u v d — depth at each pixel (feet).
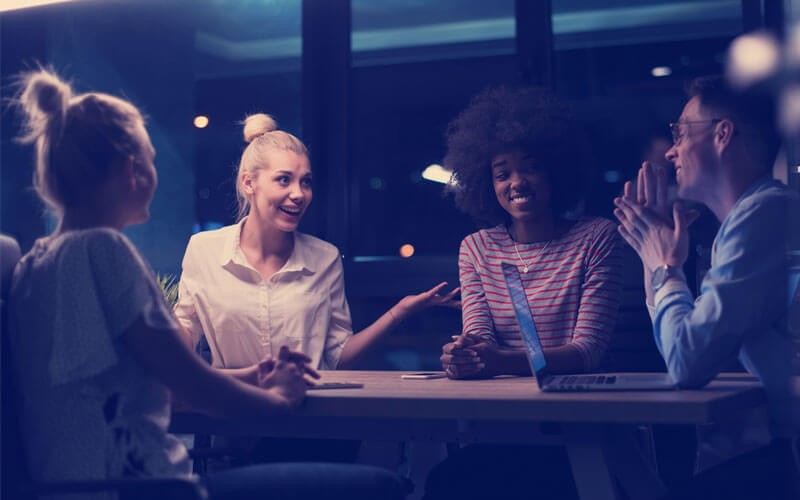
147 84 13.32
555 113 8.05
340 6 11.76
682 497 5.16
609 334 7.23
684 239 5.90
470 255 8.04
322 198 11.78
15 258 5.03
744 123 5.99
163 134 13.02
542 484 6.65
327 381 6.45
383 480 5.15
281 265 8.77
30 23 12.62
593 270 7.42
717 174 6.08
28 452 4.76
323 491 4.96
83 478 4.59
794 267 5.78
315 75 11.81
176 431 5.93
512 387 5.64
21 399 4.80
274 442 8.75
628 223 6.16
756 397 5.50
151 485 4.27
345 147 11.72
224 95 12.76
